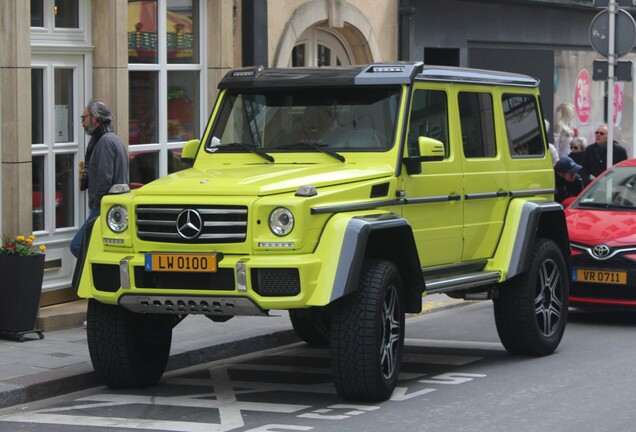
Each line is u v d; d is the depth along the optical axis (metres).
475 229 12.38
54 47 14.88
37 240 14.72
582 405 10.45
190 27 17.45
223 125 12.08
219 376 12.16
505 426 9.63
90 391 11.52
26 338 13.59
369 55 22.27
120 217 10.59
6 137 14.05
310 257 9.94
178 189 10.38
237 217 10.08
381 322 10.31
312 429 9.49
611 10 20.19
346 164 11.28
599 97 30.66
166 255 10.17
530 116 13.72
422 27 23.77
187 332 14.02
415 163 11.23
